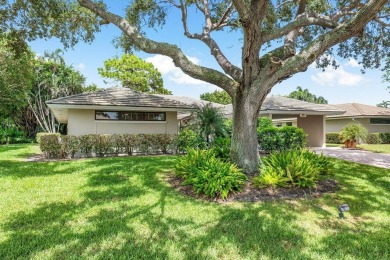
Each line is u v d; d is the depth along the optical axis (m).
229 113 18.52
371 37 9.95
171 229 3.94
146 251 3.28
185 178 6.52
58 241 3.51
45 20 8.53
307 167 6.01
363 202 5.37
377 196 5.79
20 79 16.59
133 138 11.97
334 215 4.65
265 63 6.95
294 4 9.56
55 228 3.94
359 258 3.19
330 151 16.17
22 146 18.66
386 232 3.97
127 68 33.12
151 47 6.80
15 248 3.31
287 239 3.69
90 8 7.15
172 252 3.26
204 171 5.84
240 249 3.37
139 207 4.89
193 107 14.09
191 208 4.84
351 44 10.48
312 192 5.82
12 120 26.22
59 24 9.02
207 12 9.03
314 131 20.14
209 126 13.02
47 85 26.61
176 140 12.62
